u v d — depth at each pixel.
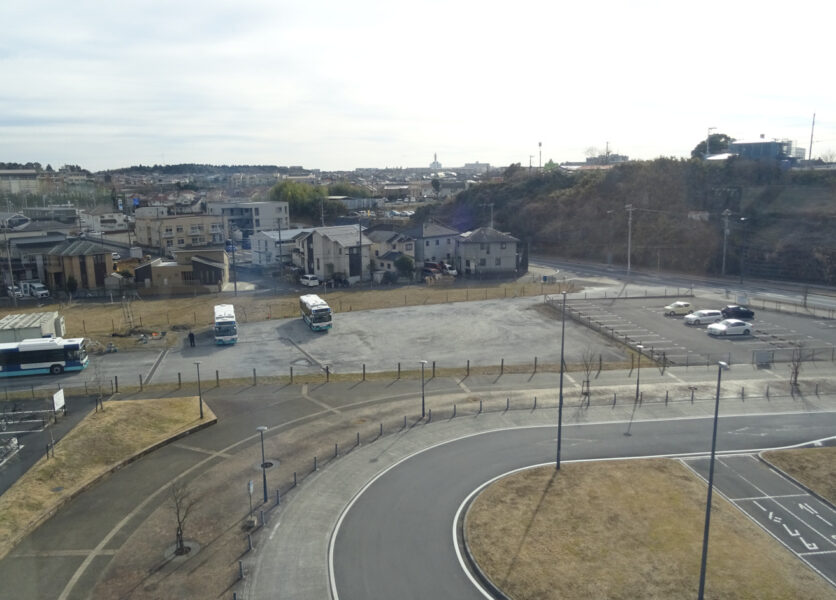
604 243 111.31
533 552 23.97
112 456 32.34
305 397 41.59
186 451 33.53
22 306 72.31
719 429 36.12
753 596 21.31
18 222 115.06
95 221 124.00
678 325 60.81
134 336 57.44
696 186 114.75
